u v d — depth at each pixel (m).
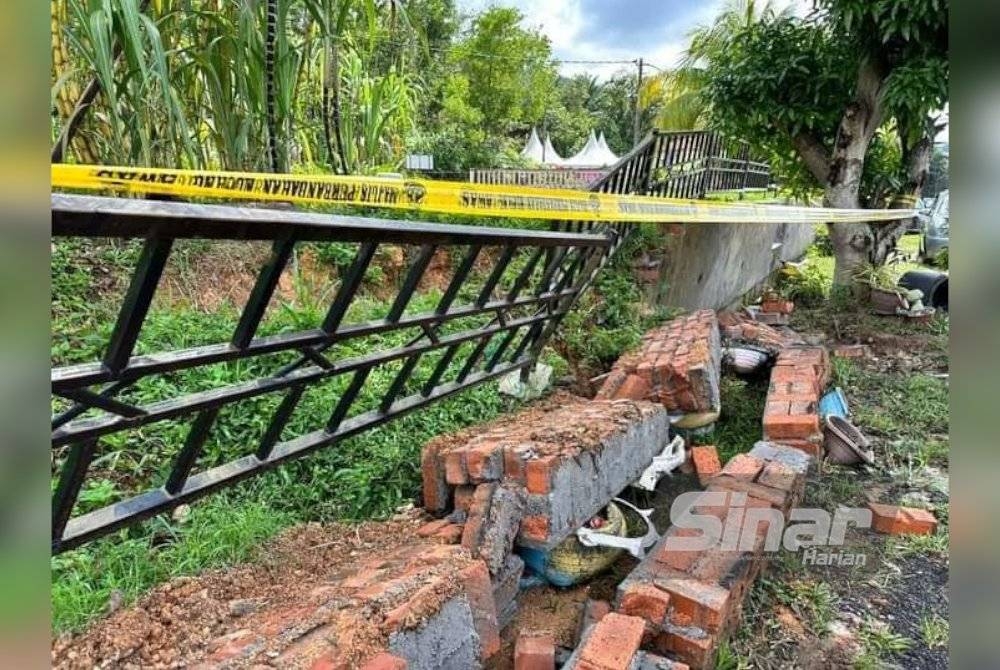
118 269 3.19
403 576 1.59
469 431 2.59
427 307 3.82
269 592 1.72
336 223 1.52
